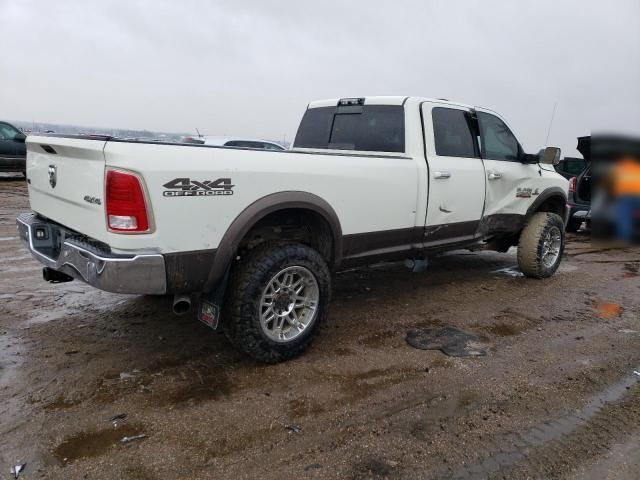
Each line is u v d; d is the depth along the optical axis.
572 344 4.11
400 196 4.32
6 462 2.46
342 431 2.79
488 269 6.68
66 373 3.36
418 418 2.94
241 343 3.41
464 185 4.94
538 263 5.95
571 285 5.96
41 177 3.66
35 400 3.01
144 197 2.84
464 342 4.08
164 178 2.89
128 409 2.95
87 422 2.81
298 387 3.27
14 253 6.47
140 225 2.87
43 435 2.68
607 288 5.88
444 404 3.11
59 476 2.38
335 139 5.21
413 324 4.46
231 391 3.19
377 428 2.83
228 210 3.19
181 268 3.06
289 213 3.78
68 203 3.33
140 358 3.62
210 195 3.09
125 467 2.45
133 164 2.80
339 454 2.59
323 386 3.29
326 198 3.73
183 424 2.82
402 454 2.61
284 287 3.56
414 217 4.51
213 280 3.24
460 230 5.09
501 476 2.46
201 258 3.13
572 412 3.06
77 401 3.02
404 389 3.28
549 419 2.97
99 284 2.90
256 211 3.30
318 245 3.97
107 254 2.92
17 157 14.22
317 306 3.70
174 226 2.98
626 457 2.64
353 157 3.96
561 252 6.29
